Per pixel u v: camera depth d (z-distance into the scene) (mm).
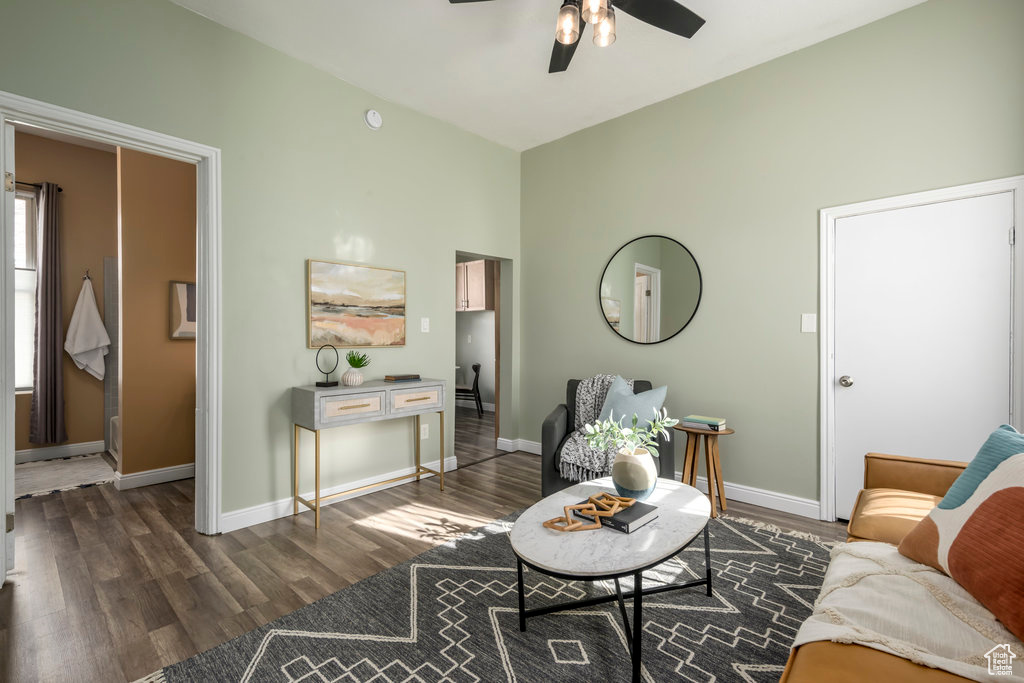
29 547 2510
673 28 2178
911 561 1424
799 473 2973
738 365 3203
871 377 2738
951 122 2477
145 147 2461
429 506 3133
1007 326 2359
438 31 2723
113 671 1601
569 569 1428
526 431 4555
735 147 3199
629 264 3758
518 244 4574
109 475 3783
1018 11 2314
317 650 1698
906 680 950
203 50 2602
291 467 3010
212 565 2318
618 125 3832
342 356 3260
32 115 2094
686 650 1686
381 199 3475
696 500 1991
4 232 2094
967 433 2471
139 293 3541
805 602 1986
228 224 2713
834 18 2650
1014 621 1053
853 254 2783
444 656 1664
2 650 1700
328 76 3166
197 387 2715
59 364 4273
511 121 3912
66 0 2174
